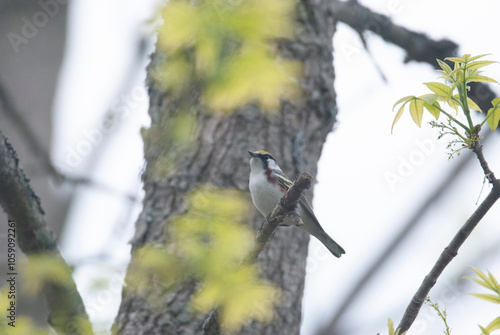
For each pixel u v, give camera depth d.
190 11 8.98
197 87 10.88
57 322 8.48
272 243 10.08
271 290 8.77
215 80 9.05
